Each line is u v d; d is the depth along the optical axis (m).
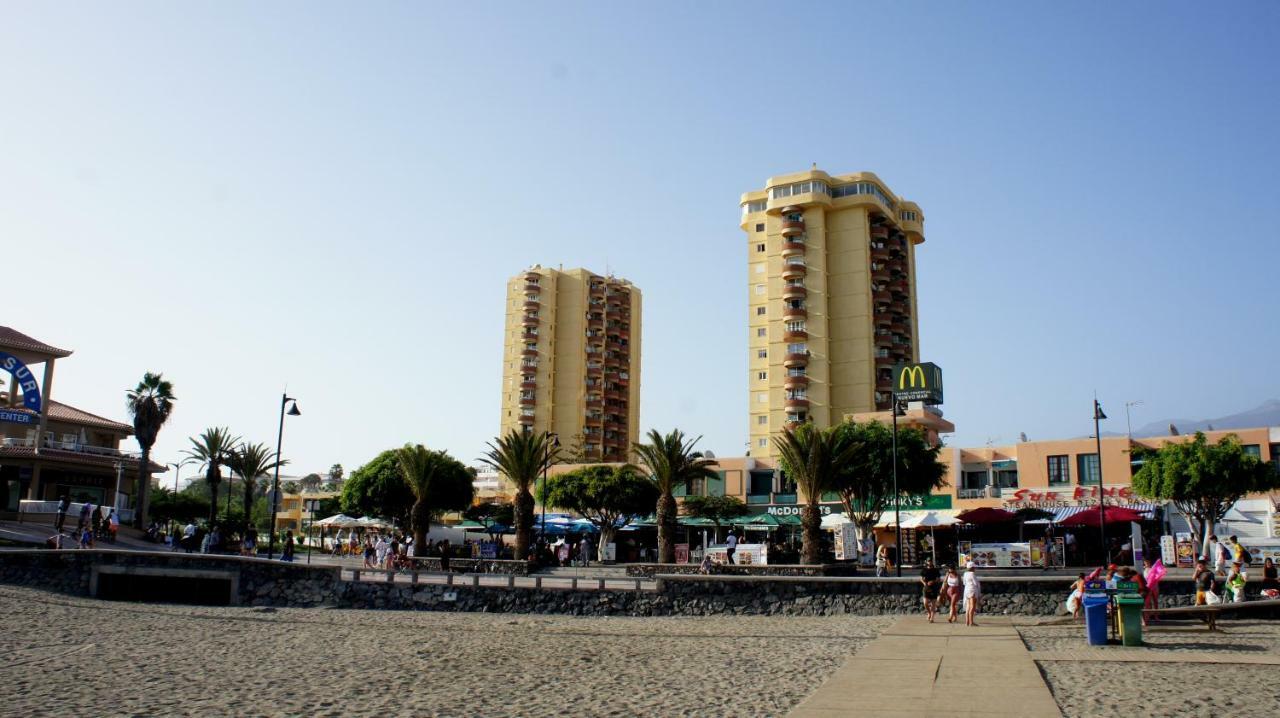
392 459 70.94
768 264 105.31
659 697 15.15
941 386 86.31
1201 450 51.91
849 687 15.20
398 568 49.81
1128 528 57.59
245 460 82.75
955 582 27.14
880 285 106.50
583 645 22.94
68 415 71.00
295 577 34.50
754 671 18.11
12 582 34.97
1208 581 26.73
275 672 18.02
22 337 59.28
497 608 33.22
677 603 32.28
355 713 13.79
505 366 137.12
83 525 43.62
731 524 69.25
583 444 134.62
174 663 19.03
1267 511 59.50
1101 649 19.75
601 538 72.56
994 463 73.00
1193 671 16.44
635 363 147.88
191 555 34.56
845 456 44.94
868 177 105.75
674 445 50.53
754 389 103.12
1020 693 14.34
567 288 140.12
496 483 113.62
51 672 17.38
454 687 16.34
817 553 44.41
